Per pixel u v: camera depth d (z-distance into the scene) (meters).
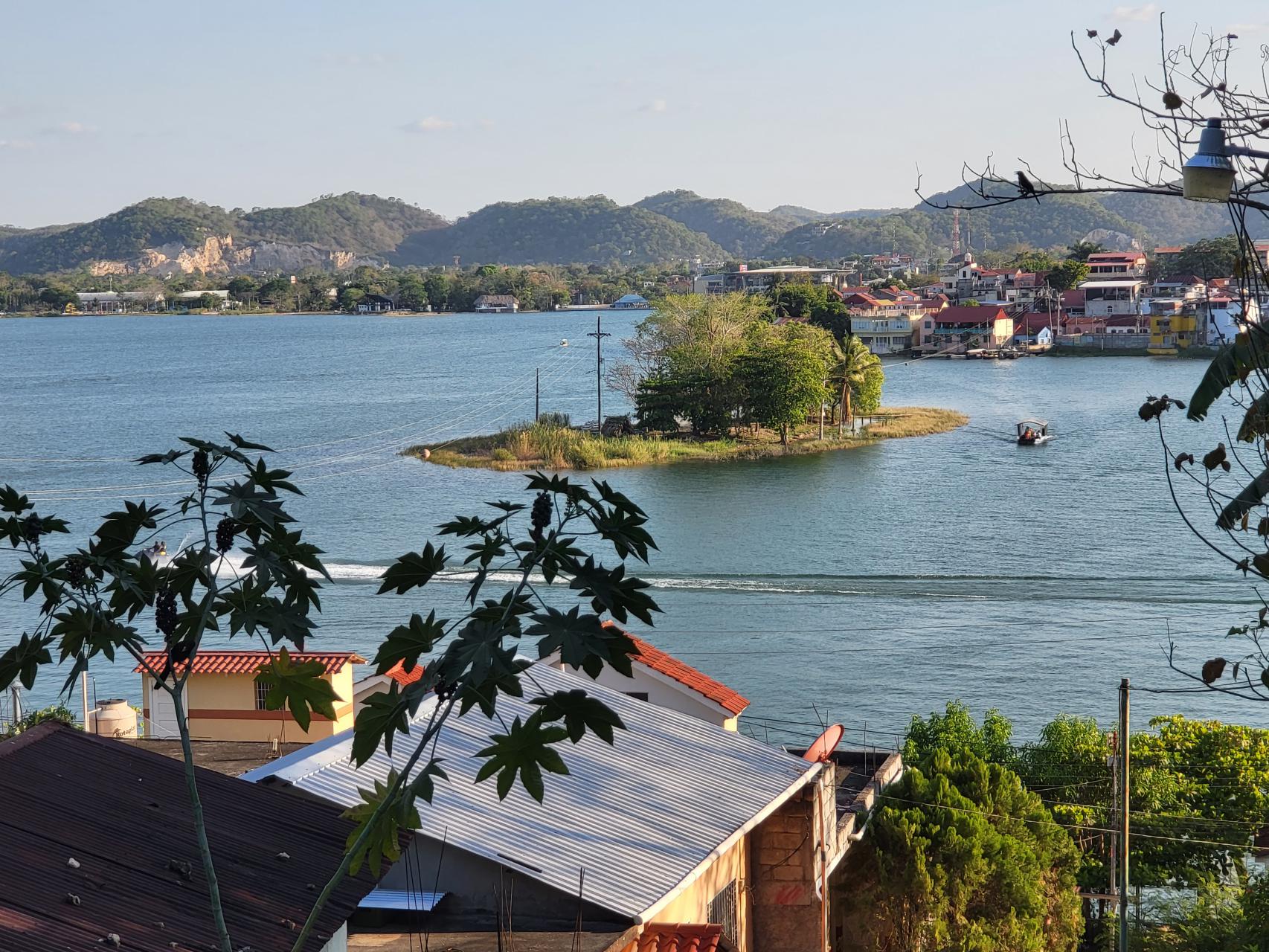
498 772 8.25
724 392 117.94
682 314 134.25
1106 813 31.00
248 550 8.95
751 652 51.12
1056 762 33.09
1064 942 24.92
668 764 17.19
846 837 21.03
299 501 86.44
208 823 10.32
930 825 22.69
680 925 14.16
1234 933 26.25
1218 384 10.12
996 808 25.09
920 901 21.72
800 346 119.25
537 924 13.53
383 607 57.19
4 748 10.51
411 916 13.59
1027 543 70.50
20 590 61.31
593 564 7.86
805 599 59.16
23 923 8.20
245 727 30.84
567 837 14.52
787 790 17.19
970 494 87.00
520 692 7.52
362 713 7.96
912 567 65.38
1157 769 32.41
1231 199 8.66
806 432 120.94
